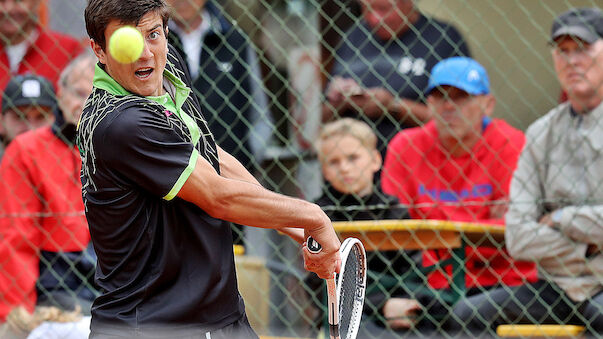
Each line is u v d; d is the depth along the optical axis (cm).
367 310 1700
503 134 1777
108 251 1012
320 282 1748
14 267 1697
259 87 2000
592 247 1644
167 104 1019
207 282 1004
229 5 2069
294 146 2039
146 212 991
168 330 998
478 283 1702
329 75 1983
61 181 1745
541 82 2048
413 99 1894
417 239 1623
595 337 1594
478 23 2066
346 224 1612
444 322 1652
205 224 1010
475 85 1761
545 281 1669
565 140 1681
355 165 1731
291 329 1741
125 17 955
